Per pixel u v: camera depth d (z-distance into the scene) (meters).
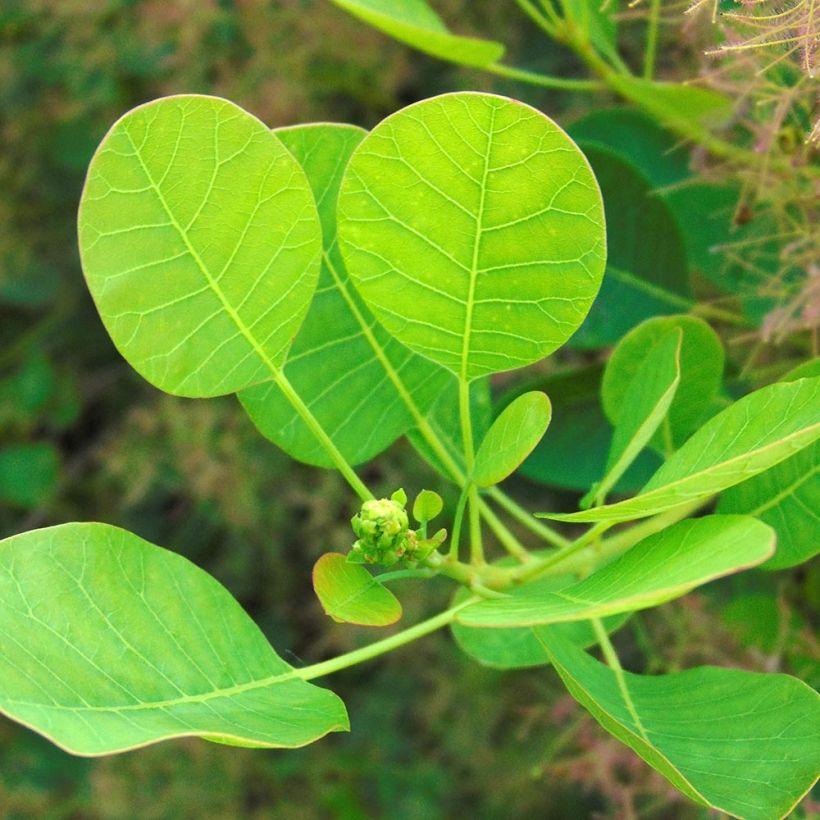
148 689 0.50
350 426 0.56
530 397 0.52
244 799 1.21
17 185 1.24
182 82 1.12
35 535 0.50
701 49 0.62
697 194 0.67
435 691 1.14
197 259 0.51
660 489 0.49
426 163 0.50
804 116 0.60
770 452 0.48
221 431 1.12
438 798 1.15
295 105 1.09
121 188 0.50
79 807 1.25
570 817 1.08
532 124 0.49
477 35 1.05
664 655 0.72
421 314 0.52
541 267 0.51
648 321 0.56
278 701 0.51
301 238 0.52
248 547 1.17
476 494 0.53
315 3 1.06
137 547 0.51
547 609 0.49
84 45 1.14
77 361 1.29
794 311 0.62
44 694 0.48
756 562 0.46
